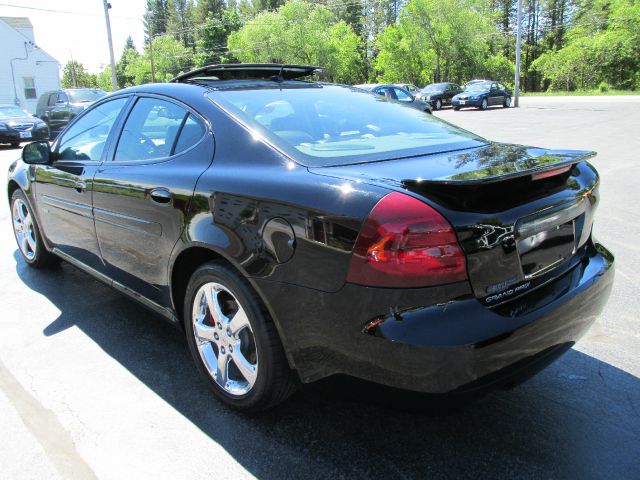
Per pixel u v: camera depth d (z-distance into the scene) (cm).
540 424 249
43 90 4019
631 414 256
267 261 222
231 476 219
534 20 6700
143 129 314
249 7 10075
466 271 189
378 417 258
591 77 5088
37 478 220
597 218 604
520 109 2770
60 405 271
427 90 3150
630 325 347
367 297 191
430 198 190
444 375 186
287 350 225
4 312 387
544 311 210
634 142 1265
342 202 200
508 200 206
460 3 5103
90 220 346
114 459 230
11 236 602
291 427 251
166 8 10550
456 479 215
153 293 305
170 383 291
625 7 5000
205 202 249
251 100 288
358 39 6425
